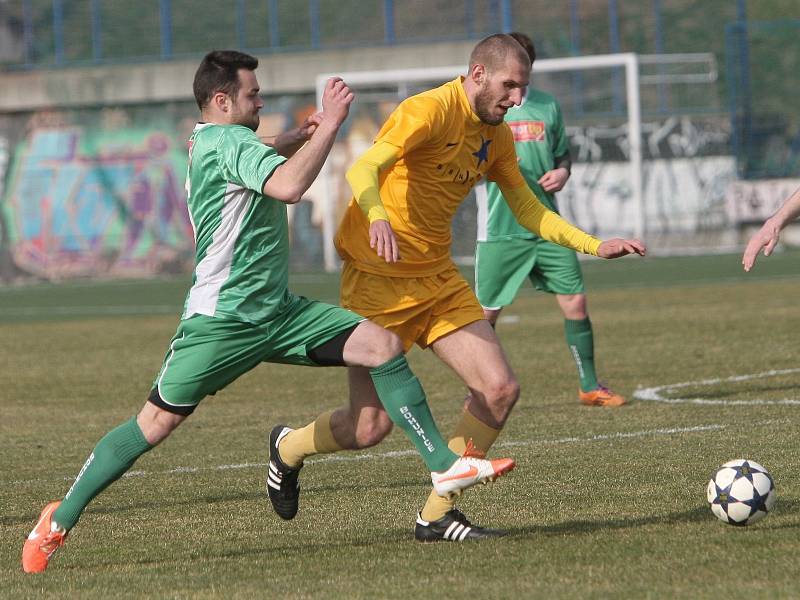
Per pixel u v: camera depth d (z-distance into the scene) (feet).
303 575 55.52
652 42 365.20
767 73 356.79
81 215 349.82
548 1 373.81
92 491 58.49
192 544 63.26
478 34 360.28
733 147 338.54
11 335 193.88
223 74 58.29
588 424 97.40
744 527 61.21
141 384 135.74
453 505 62.64
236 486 79.15
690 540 58.80
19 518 71.92
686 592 49.90
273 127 342.85
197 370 58.18
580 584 51.85
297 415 111.34
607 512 66.28
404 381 58.23
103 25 385.09
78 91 350.84
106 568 58.54
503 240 108.37
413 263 62.69
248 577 55.52
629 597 49.49
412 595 51.06
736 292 211.41
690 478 74.28
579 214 329.93
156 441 59.06
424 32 368.68
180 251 343.46
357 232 63.72
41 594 53.62
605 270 279.08
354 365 58.95
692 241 326.65
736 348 141.28
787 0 386.73
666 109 351.46
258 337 58.59
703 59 336.90
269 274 58.34
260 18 376.07
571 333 107.55
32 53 386.73
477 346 62.23
